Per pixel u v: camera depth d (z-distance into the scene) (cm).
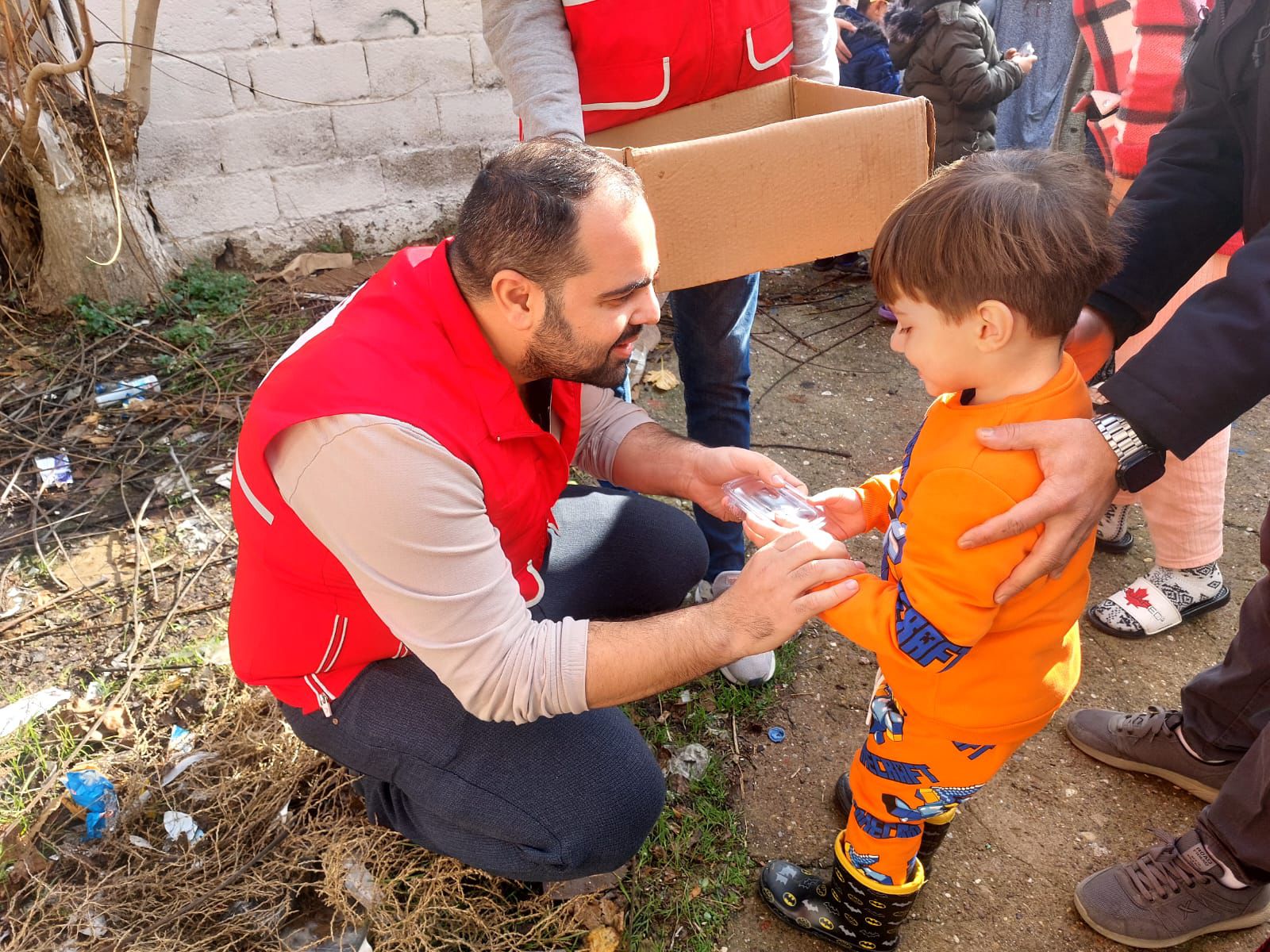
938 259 117
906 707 141
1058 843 200
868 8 457
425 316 141
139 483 304
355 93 439
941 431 131
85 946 174
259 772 205
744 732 224
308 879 189
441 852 176
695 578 218
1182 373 127
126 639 244
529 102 202
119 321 393
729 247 178
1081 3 281
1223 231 172
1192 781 204
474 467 142
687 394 244
